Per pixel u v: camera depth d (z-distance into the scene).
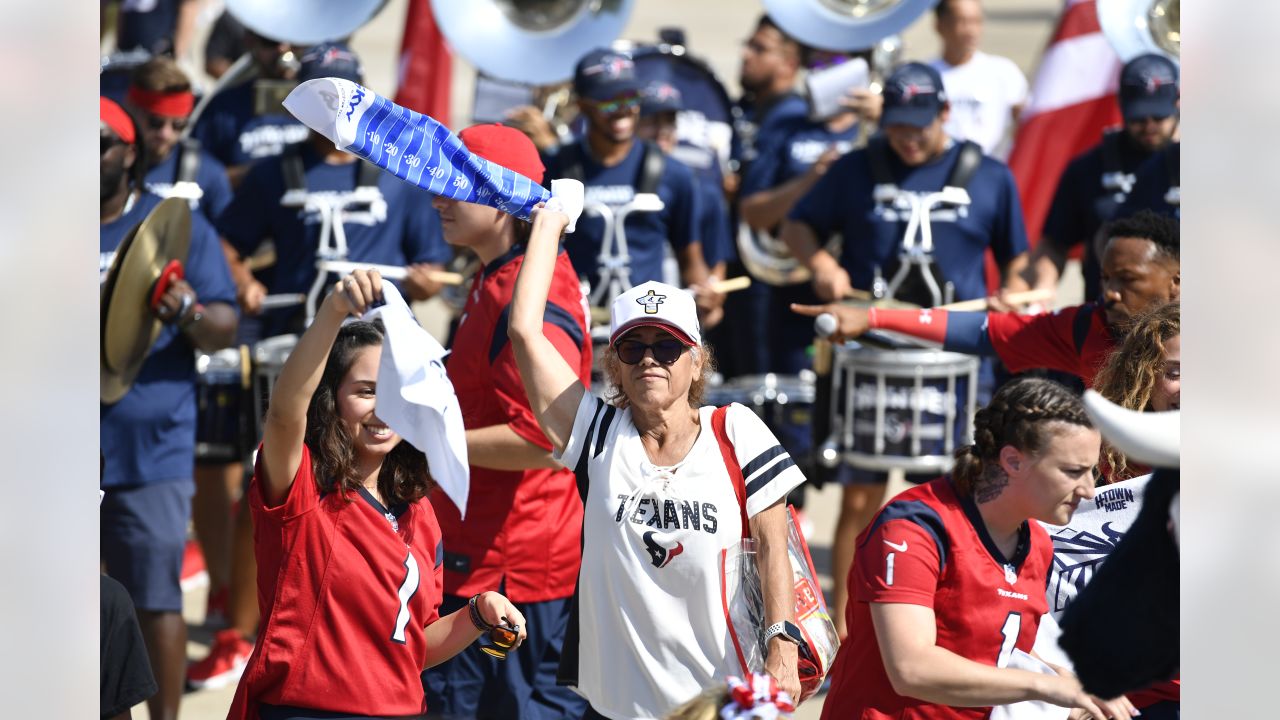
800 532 11.91
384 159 11.47
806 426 23.64
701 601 11.38
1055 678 10.56
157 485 18.48
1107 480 12.56
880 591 10.86
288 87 27.14
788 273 28.88
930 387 21.48
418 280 22.61
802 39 28.77
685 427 11.80
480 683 15.38
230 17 35.47
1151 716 12.08
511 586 15.12
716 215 25.53
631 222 24.61
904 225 23.30
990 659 11.09
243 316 23.34
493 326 14.55
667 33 34.81
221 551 23.50
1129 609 10.50
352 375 11.61
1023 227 23.55
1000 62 31.31
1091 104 28.61
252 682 11.61
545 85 29.77
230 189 24.20
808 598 11.66
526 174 15.01
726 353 31.88
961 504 11.16
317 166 23.02
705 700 9.96
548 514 15.29
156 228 17.56
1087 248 23.88
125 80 30.05
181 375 18.91
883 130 24.08
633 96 24.00
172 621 18.48
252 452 21.62
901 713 11.20
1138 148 23.27
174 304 17.94
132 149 18.48
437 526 12.45
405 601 11.77
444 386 10.73
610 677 11.68
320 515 11.60
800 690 11.70
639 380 11.55
